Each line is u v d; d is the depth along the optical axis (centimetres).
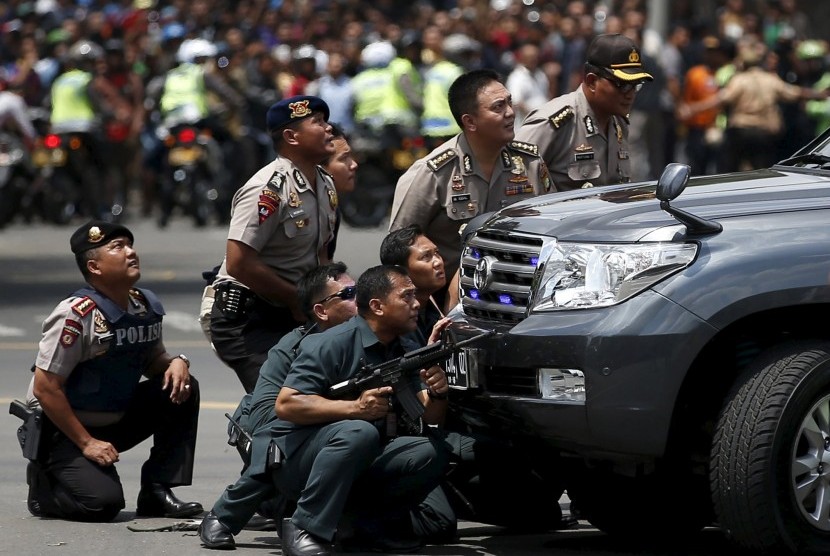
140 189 6097
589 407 1538
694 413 1612
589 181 2006
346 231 5209
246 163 5288
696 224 1550
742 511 1530
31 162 5353
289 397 1617
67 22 5953
